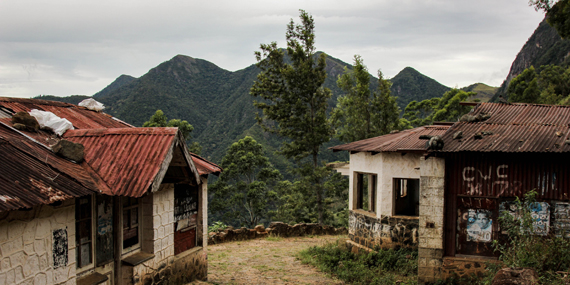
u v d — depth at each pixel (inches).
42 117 267.0
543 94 1779.0
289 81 893.8
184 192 334.3
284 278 396.8
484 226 309.4
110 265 247.0
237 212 1318.9
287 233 682.2
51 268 187.2
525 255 261.7
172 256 304.5
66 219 198.7
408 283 345.7
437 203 314.2
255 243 607.5
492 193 305.3
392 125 922.7
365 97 934.4
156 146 251.8
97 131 271.6
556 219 288.7
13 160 190.2
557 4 555.8
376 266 422.3
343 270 416.5
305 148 924.0
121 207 255.6
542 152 273.1
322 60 898.7
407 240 438.6
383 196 451.8
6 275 161.3
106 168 239.0
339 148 515.8
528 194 280.5
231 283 364.2
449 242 315.9
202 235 361.1
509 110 368.8
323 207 954.1
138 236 276.2
